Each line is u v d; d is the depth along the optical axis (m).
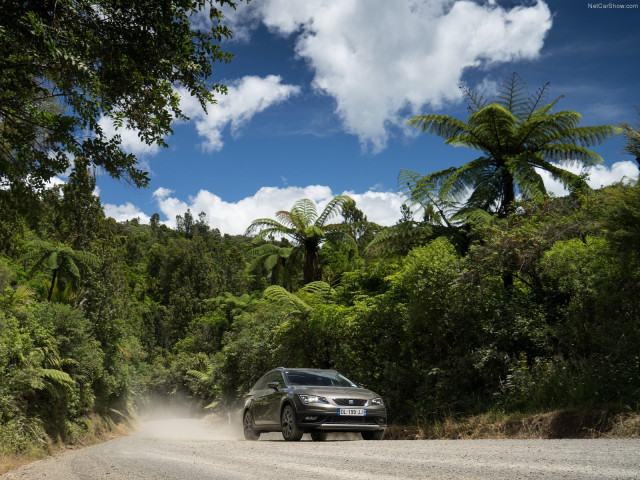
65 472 6.24
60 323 19.52
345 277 20.19
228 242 180.62
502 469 4.03
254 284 102.31
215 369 29.70
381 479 3.93
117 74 7.20
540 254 10.91
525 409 9.43
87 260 28.77
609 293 9.19
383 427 8.87
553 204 12.41
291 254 27.97
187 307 90.25
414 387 12.42
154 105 7.80
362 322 14.25
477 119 18.02
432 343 12.41
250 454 6.34
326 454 5.86
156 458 6.54
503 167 17.72
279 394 9.41
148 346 82.25
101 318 27.67
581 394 8.32
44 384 14.90
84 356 20.03
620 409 7.50
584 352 9.80
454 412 10.69
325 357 17.03
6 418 12.82
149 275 125.25
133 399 38.47
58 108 7.97
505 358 10.40
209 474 4.70
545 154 18.62
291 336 17.44
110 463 6.53
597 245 9.84
